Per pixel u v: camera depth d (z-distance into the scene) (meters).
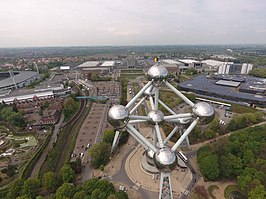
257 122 118.38
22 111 133.38
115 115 61.38
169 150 55.38
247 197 61.56
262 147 78.06
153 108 79.62
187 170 76.69
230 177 71.50
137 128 111.31
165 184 59.78
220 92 167.38
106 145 84.00
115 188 68.50
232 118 118.69
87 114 136.12
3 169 77.38
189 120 79.44
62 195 58.16
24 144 98.31
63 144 97.12
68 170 70.25
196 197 62.25
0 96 163.25
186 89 184.62
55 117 125.19
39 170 77.69
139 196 65.31
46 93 174.12
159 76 66.25
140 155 87.25
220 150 77.88
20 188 62.22
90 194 60.25
